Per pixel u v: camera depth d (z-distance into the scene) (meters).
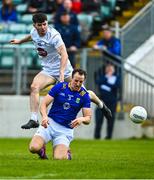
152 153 36.03
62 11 48.88
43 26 31.47
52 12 57.62
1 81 50.62
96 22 58.09
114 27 57.03
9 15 56.25
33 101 32.09
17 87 50.38
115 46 49.66
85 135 50.03
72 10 57.31
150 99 50.50
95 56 49.25
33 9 58.06
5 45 52.16
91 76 49.22
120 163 28.08
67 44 48.75
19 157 30.28
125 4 59.56
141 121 28.88
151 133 50.62
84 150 38.31
